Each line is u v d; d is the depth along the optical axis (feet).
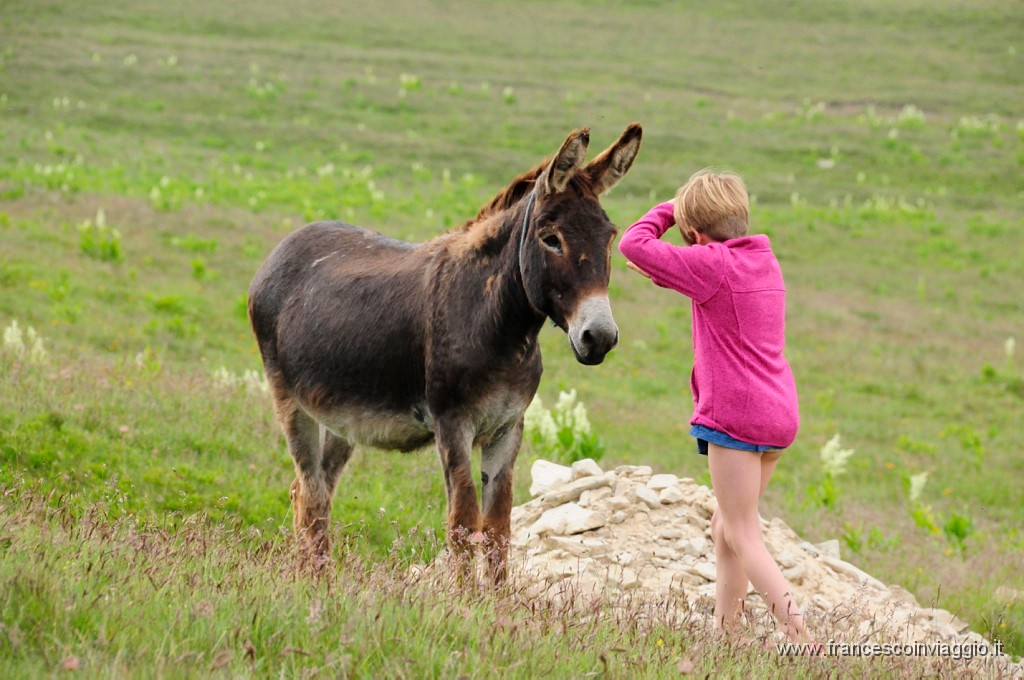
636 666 12.82
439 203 101.09
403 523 26.73
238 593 13.43
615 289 84.28
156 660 10.73
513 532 24.09
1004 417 65.26
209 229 80.18
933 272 99.96
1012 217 119.14
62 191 82.79
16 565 13.01
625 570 21.26
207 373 45.32
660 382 63.05
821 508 39.27
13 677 10.16
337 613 12.96
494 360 17.46
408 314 18.61
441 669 11.66
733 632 15.64
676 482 25.64
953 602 27.17
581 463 26.32
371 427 19.75
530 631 13.33
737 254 15.84
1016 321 87.92
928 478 51.21
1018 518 45.42
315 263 21.53
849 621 17.44
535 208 16.33
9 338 37.58
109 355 46.96
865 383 70.08
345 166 117.60
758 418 15.62
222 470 28.60
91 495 23.57
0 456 25.96
